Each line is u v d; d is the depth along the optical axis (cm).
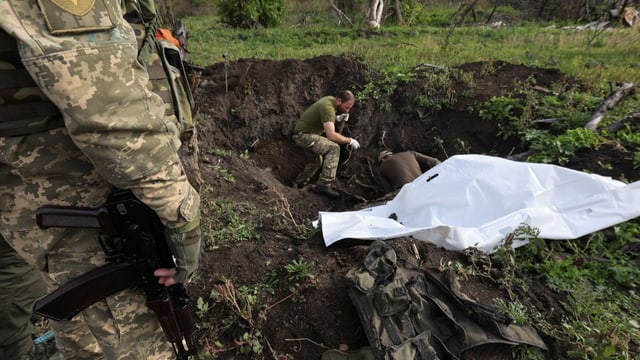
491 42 671
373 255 223
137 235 129
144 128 111
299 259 246
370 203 380
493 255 245
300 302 221
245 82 503
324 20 976
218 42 713
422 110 477
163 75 145
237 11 858
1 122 108
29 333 212
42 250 132
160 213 123
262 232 286
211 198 326
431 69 507
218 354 212
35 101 109
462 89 469
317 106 446
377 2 868
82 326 173
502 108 419
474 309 199
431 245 248
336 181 462
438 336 194
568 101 404
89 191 125
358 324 208
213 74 513
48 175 119
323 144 441
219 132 470
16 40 99
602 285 232
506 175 282
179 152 269
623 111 382
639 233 253
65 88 97
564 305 220
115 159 108
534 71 482
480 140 431
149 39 138
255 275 241
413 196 300
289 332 215
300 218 356
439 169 308
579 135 338
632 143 329
